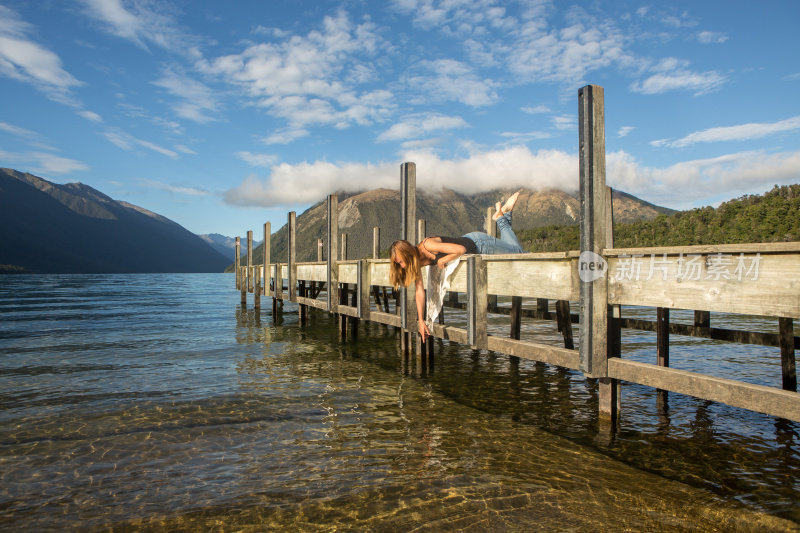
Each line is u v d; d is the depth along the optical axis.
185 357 8.43
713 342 9.38
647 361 7.38
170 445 3.94
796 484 3.18
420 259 4.95
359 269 7.96
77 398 5.51
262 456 3.68
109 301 26.83
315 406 5.15
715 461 3.58
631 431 4.30
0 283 62.44
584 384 6.27
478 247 5.23
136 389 5.96
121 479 3.27
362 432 4.27
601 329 3.73
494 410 5.00
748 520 2.68
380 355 8.64
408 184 5.65
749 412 4.89
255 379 6.55
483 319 4.98
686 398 5.47
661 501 2.92
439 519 2.69
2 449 3.87
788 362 4.90
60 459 3.64
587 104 3.59
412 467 3.46
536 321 14.02
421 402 5.34
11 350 9.34
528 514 2.74
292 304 22.73
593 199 3.63
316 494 3.02
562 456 3.69
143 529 2.60
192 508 2.84
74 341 10.60
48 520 2.70
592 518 2.70
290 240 13.09
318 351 9.09
